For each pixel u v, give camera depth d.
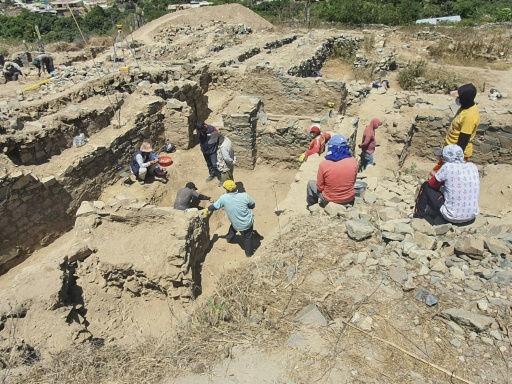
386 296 4.13
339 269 4.58
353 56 18.81
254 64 13.88
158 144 10.85
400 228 4.95
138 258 5.30
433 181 5.33
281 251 5.12
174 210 5.70
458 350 3.53
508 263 4.37
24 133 8.18
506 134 10.02
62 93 10.66
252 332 3.96
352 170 5.74
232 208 5.80
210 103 13.42
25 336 4.44
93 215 5.84
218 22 23.05
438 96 12.11
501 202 8.62
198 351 3.87
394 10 28.62
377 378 3.35
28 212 7.63
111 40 21.91
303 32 22.61
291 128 9.62
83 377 3.77
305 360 3.57
